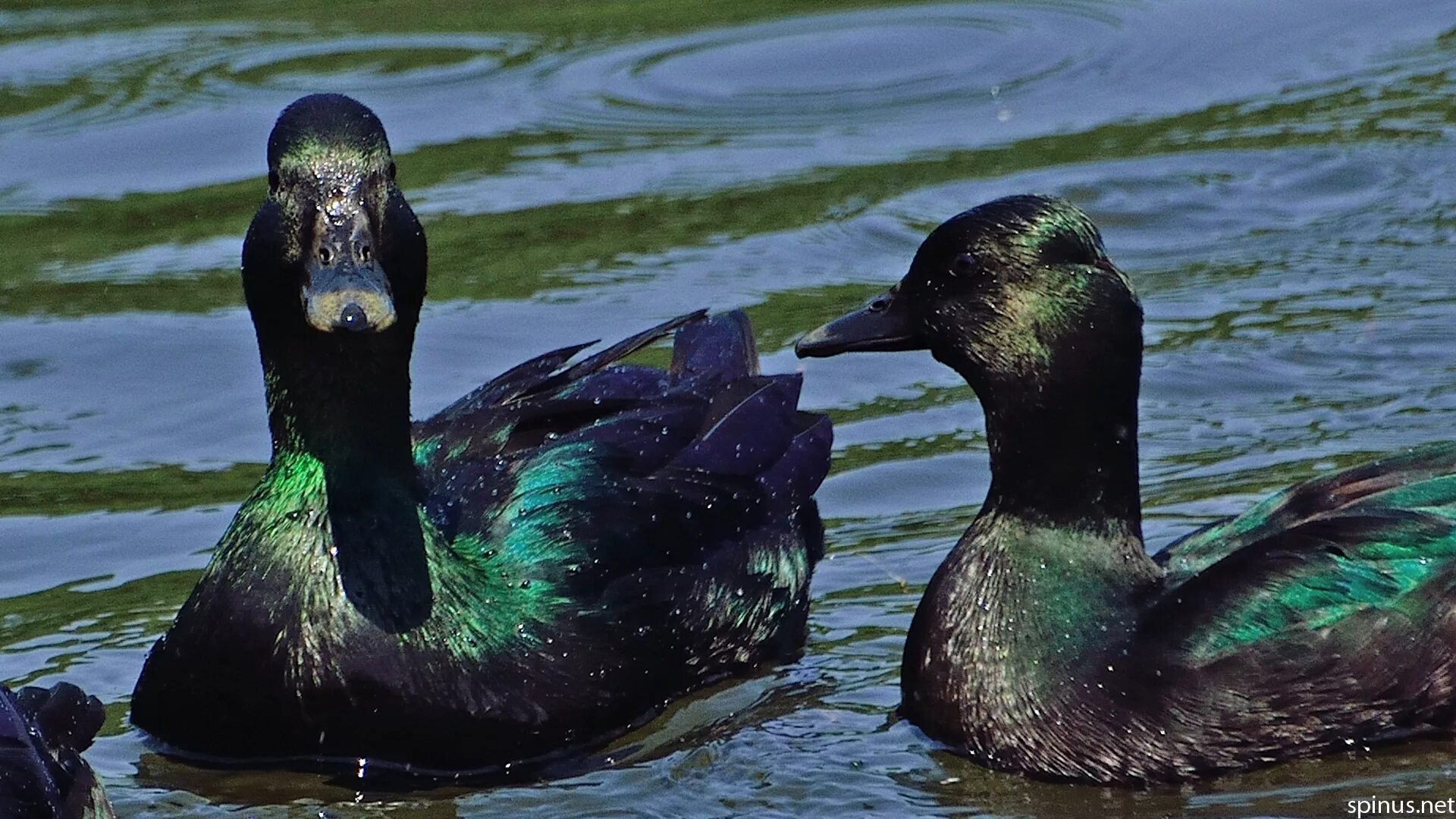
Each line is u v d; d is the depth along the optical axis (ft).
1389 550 38.52
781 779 37.50
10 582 44.93
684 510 42.29
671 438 43.70
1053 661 37.99
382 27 77.36
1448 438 47.70
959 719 38.45
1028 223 39.01
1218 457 48.11
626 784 37.58
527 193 63.67
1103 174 63.46
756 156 66.13
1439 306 54.39
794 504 44.50
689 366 47.29
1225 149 64.95
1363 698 37.60
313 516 38.11
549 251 60.08
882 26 76.59
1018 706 37.88
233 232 62.34
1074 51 73.72
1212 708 37.17
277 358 38.27
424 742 37.81
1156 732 37.19
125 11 79.46
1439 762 37.40
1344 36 73.61
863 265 58.65
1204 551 40.32
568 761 38.78
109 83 72.33
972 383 39.86
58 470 50.01
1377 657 37.70
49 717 35.42
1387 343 52.70
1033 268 38.86
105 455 50.78
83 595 44.29
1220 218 60.75
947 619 39.19
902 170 64.64
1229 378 51.72
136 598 44.11
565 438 43.04
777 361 53.26
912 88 71.10
